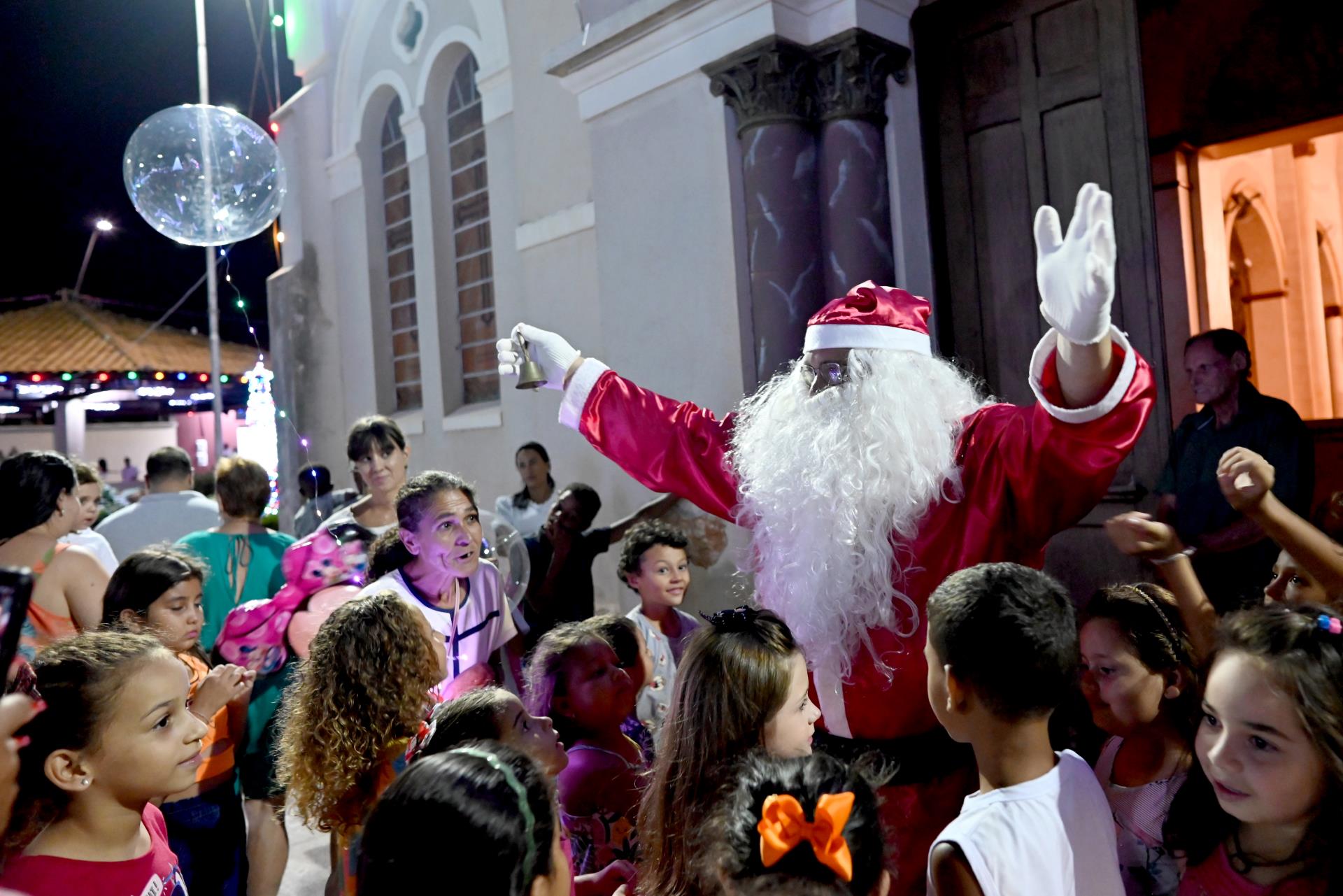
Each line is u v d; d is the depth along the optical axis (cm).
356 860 201
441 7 662
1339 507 224
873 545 205
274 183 462
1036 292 389
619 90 440
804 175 390
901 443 206
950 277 414
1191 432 333
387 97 750
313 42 809
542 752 182
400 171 747
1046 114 383
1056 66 379
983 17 398
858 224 389
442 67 675
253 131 454
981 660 144
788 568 216
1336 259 877
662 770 173
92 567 300
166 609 257
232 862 256
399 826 110
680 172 419
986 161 402
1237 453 177
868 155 390
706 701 169
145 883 160
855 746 211
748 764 138
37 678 154
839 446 210
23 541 292
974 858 136
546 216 547
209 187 440
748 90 388
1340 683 125
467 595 281
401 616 213
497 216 625
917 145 409
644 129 434
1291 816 129
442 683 263
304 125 828
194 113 441
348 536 307
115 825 158
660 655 302
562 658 215
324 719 203
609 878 182
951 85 410
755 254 394
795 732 171
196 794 247
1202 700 140
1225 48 499
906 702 203
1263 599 206
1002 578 151
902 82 402
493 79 615
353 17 752
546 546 402
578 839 196
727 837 128
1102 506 379
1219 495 317
